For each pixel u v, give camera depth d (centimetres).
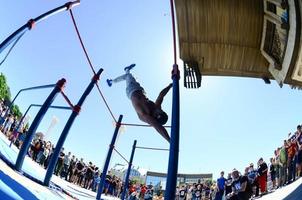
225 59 1385
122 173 2988
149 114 531
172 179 408
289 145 1271
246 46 1334
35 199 445
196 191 1848
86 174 1864
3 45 658
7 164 584
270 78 1433
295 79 1070
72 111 734
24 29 699
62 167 1680
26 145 620
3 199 339
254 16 1256
